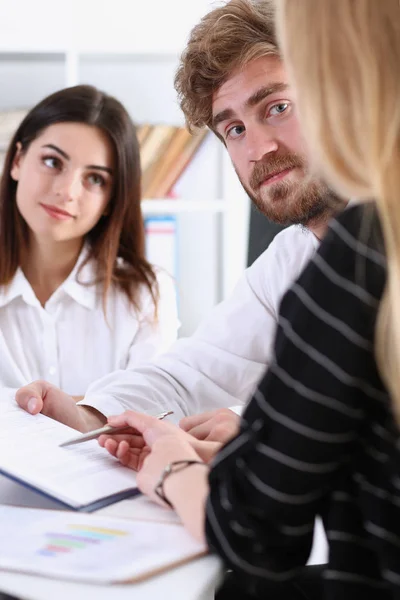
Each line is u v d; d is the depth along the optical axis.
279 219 1.44
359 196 0.61
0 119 2.40
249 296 1.58
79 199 1.82
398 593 0.60
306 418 0.60
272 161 1.39
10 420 1.09
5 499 0.90
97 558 0.69
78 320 1.94
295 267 1.53
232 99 1.40
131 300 1.95
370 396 0.60
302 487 0.62
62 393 1.22
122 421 0.98
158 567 0.67
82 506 0.82
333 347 0.60
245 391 1.52
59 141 1.80
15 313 1.92
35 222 1.82
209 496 0.68
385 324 0.58
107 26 2.59
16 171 1.89
